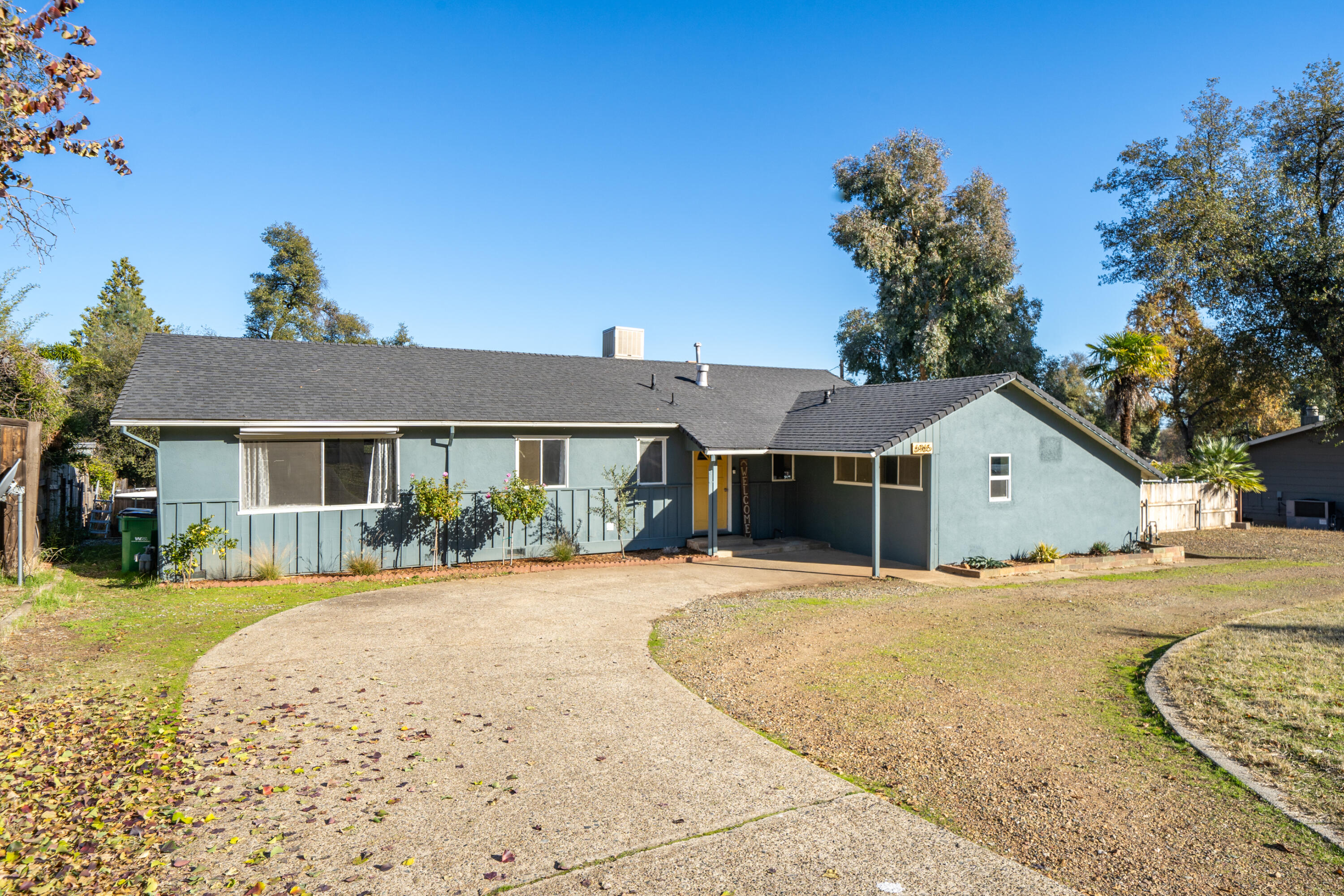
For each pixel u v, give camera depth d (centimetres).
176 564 1247
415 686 735
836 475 1780
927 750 579
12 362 1603
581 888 392
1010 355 3344
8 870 393
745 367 2319
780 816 471
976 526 1577
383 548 1465
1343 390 2611
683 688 736
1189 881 394
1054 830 451
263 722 627
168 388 1361
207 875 399
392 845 434
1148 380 2420
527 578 1404
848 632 980
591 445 1681
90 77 599
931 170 3409
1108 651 881
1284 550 1884
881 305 3453
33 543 1314
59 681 711
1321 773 518
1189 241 2825
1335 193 2777
